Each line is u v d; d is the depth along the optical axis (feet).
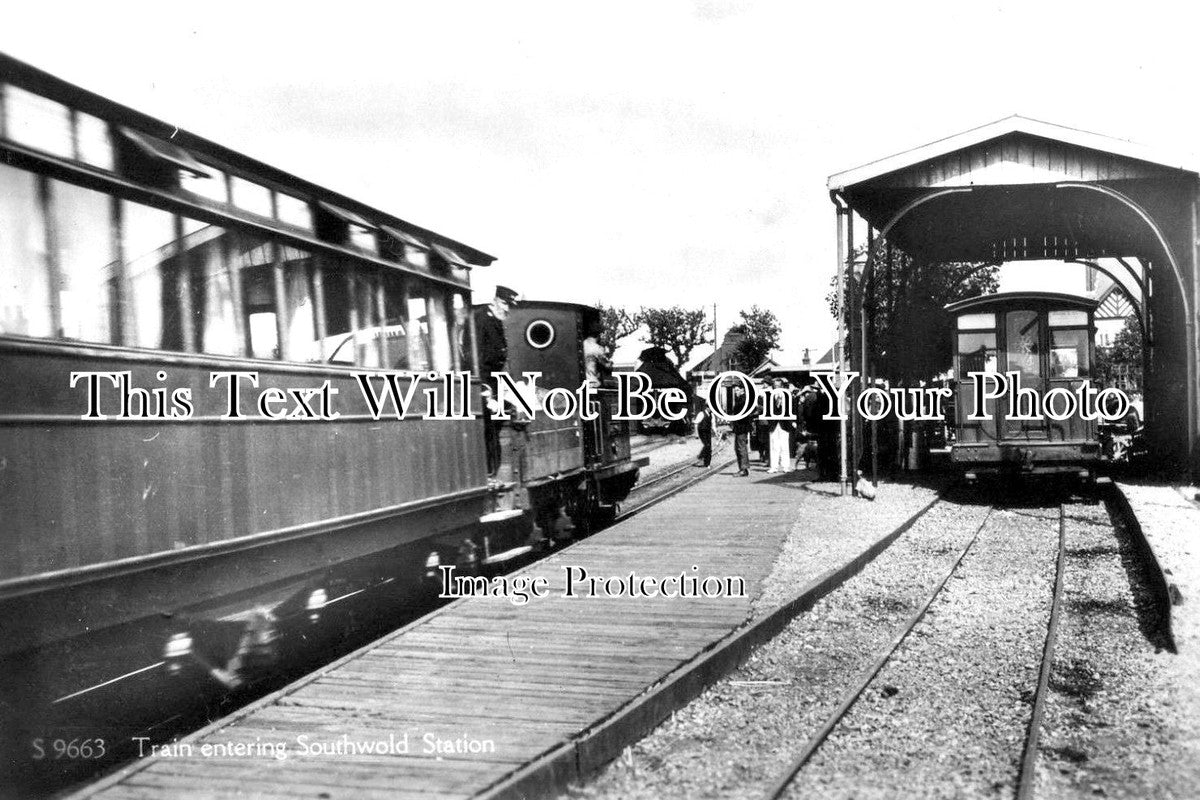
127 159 17.93
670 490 61.00
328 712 18.30
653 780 17.07
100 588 16.75
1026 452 56.24
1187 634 25.54
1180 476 60.59
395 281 28.43
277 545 21.90
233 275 20.92
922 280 79.77
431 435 29.99
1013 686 22.89
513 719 17.89
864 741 19.24
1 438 14.88
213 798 14.21
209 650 20.67
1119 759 18.10
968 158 53.83
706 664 22.21
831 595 32.09
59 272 16.37
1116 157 52.21
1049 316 57.11
